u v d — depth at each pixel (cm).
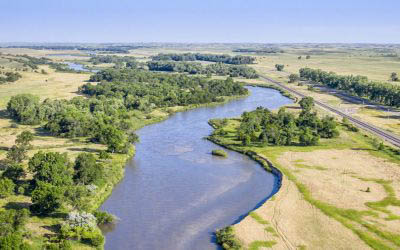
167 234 9731
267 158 15238
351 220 10119
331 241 9119
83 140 17338
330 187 12319
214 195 12131
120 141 15900
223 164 15012
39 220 9856
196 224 10262
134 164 14975
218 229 9950
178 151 16612
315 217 10325
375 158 15188
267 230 9688
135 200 11744
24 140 14862
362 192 11912
